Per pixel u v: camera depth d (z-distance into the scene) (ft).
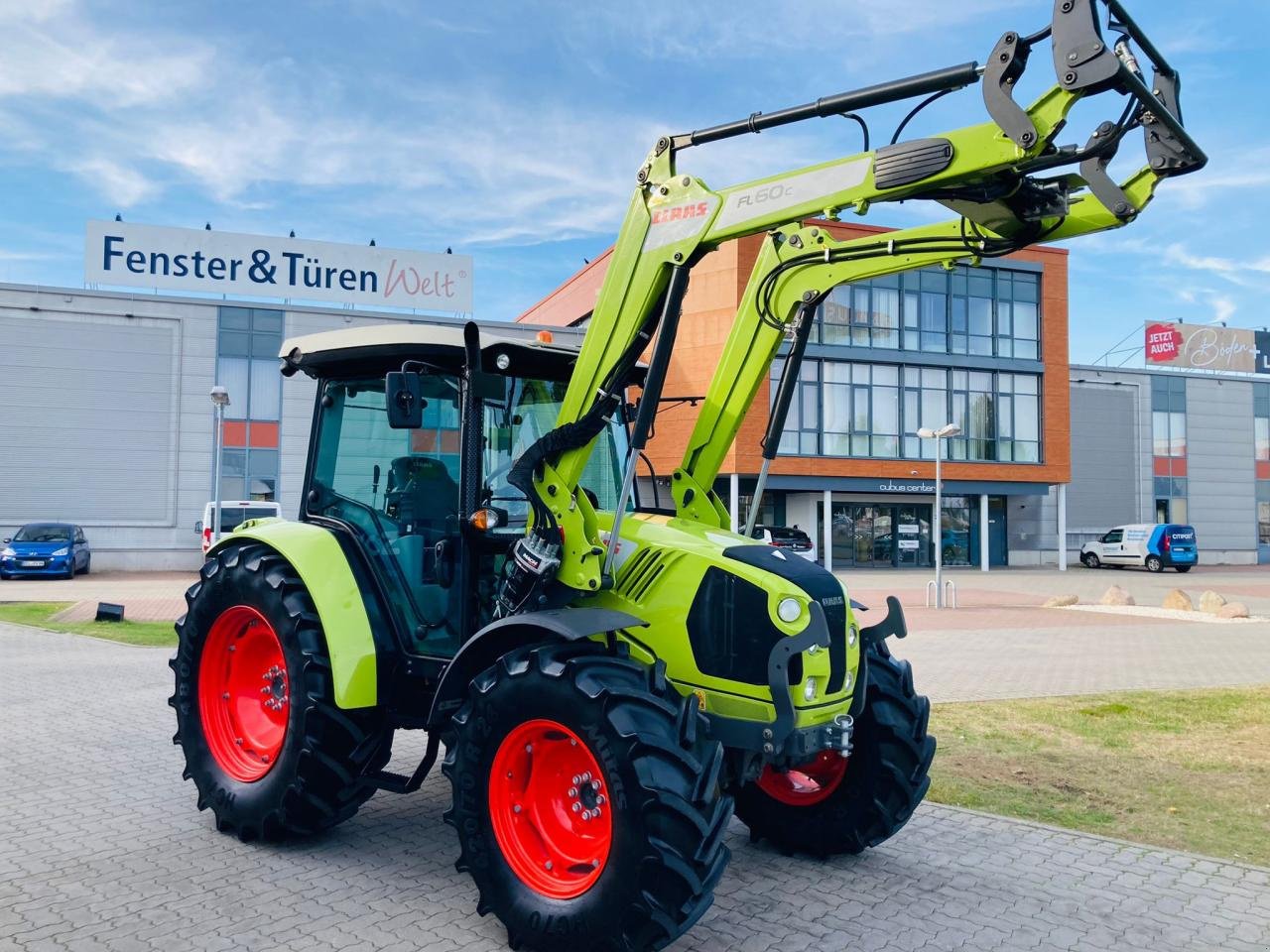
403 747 24.26
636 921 11.86
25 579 84.79
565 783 13.60
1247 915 14.57
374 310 104.58
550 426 17.08
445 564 15.96
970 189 12.36
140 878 15.25
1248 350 155.12
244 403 100.48
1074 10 10.71
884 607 68.18
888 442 118.32
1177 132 11.24
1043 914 14.47
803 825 16.69
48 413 95.40
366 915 13.89
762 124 13.64
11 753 23.40
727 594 13.79
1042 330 124.57
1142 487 142.92
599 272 123.95
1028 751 24.95
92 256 102.63
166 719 27.20
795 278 15.60
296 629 16.12
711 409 16.81
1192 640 49.73
